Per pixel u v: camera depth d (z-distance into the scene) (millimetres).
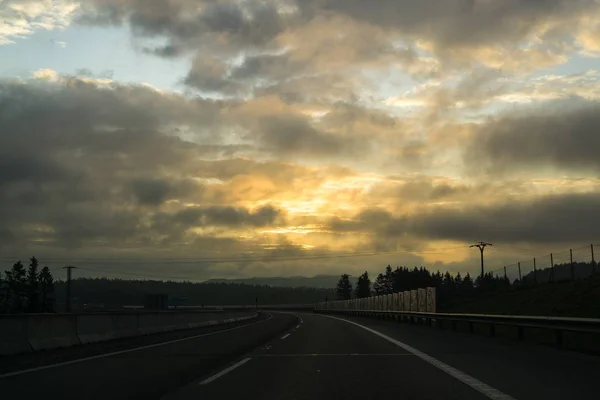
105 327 22453
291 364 14367
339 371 12938
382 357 15992
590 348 17750
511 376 11820
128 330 24766
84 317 20719
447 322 37438
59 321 18859
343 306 96375
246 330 32469
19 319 16641
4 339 15844
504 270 58312
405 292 48125
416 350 18156
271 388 10562
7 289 103000
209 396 9750
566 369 12930
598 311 31516
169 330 30672
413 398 9445
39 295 105312
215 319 43844
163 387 10688
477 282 102375
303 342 22141
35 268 105750
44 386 10750
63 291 145875
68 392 10094
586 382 10945
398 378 11711
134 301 149750
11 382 11242
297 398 9531
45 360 15109
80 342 19672
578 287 40281
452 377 11766
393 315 51750
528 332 25625
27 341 16828
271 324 43156
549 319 18688
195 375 12328
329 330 32250
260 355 16750
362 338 24547
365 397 9578
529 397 9367
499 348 18672
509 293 54281
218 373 12641
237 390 10359
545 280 56469
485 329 31578
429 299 38656
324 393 9984
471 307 56906
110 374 12445
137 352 17609
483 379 11406
